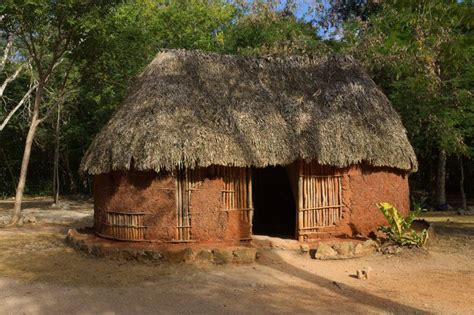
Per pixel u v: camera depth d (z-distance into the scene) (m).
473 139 21.77
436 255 11.02
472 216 19.92
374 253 10.86
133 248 10.48
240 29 23.86
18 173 36.75
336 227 11.57
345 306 7.25
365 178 11.86
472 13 10.51
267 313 6.89
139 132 10.79
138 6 24.72
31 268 9.91
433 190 26.56
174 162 10.39
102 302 7.41
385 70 19.48
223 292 8.02
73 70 25.20
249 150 10.82
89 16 16.23
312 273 9.33
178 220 10.81
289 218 16.69
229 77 12.30
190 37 25.28
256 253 10.27
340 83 12.65
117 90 22.41
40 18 16.83
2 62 22.16
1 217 19.78
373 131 11.93
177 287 8.34
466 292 8.12
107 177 11.71
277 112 11.70
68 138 32.41
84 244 11.38
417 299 7.67
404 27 19.00
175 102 11.21
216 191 10.95
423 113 18.77
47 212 22.66
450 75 18.77
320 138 11.24
